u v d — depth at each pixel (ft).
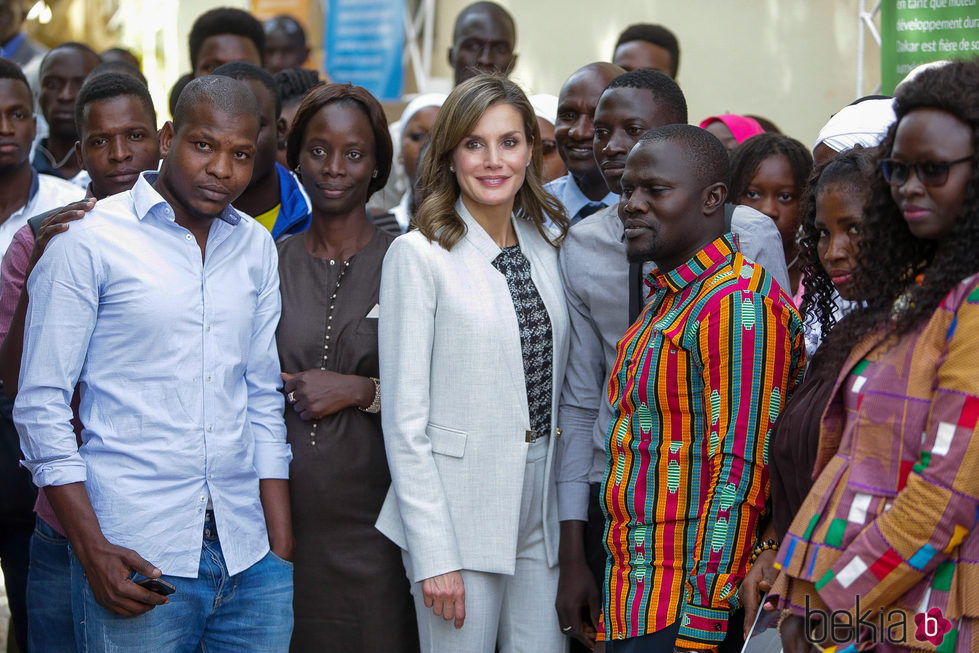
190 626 9.52
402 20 24.06
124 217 9.45
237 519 9.70
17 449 11.76
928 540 6.72
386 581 10.77
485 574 10.01
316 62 24.70
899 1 15.02
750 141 12.59
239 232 10.08
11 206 13.70
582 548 10.43
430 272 10.04
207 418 9.46
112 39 27.73
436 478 9.86
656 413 9.00
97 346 9.29
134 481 9.20
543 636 10.43
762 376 8.55
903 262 7.46
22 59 20.53
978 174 6.73
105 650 9.16
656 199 8.98
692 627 8.48
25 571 12.23
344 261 11.25
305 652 10.84
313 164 11.12
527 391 10.30
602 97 10.82
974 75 6.77
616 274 10.41
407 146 17.02
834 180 8.40
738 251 9.14
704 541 8.54
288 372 10.96
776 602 7.75
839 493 7.30
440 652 9.98
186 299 9.41
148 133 11.57
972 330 6.66
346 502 10.72
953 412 6.66
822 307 9.15
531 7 23.50
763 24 21.66
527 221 10.91
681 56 22.26
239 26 18.44
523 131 10.32
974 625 6.77
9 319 10.66
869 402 7.19
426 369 9.96
